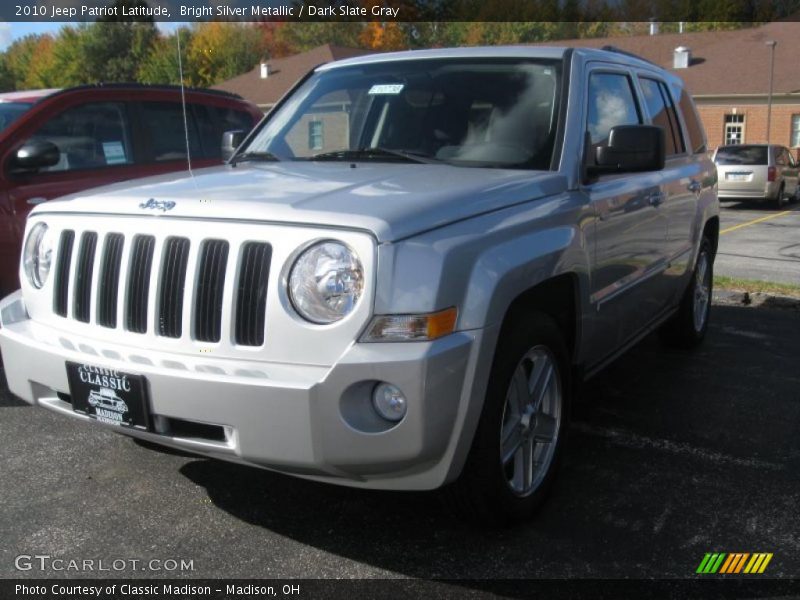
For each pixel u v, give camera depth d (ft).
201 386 8.77
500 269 9.30
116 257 9.91
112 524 10.63
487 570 9.60
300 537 10.34
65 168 18.70
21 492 11.51
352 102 13.91
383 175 10.96
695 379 17.28
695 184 17.53
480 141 12.35
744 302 25.55
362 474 8.85
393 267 8.46
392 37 143.95
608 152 11.83
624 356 19.11
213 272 9.11
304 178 10.84
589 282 11.87
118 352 9.55
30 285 11.07
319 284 8.57
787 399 15.94
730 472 12.45
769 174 67.46
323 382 8.40
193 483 11.85
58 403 10.44
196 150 21.74
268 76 123.85
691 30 193.67
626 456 13.05
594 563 9.78
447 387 8.60
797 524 10.78
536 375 10.89
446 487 9.87
